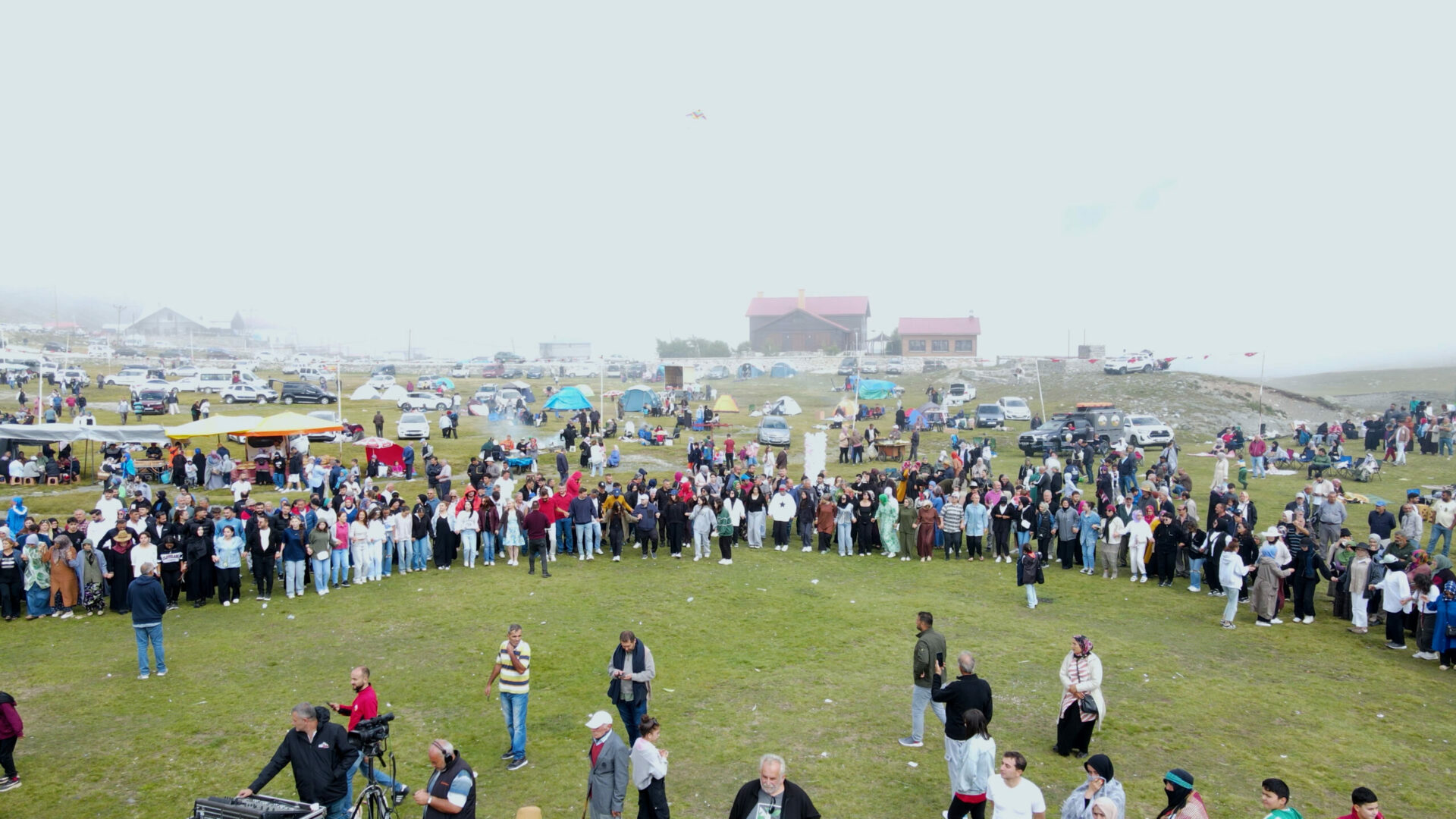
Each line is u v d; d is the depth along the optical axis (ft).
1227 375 305.12
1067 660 35.86
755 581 66.44
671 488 78.07
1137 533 67.00
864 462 134.82
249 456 106.93
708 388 228.84
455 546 72.38
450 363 377.71
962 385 221.25
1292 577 56.80
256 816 24.20
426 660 48.11
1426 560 49.93
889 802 31.89
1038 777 33.53
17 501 68.80
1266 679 45.16
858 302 429.38
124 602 56.65
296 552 61.16
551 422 181.06
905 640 51.65
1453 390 218.59
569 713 40.47
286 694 42.80
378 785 29.53
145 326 643.86
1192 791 23.80
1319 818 30.73
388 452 112.68
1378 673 46.32
